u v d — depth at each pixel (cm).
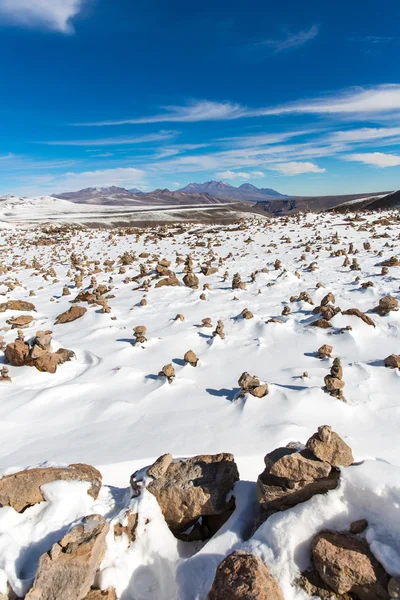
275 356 1030
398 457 582
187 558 427
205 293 1839
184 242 4147
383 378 845
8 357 1079
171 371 906
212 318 1438
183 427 701
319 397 751
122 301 1833
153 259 3066
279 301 1623
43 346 1053
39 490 474
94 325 1434
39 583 367
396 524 373
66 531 440
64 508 465
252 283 2003
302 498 425
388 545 359
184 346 1147
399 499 384
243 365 988
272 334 1199
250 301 1658
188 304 1669
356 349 1032
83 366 1068
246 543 406
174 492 462
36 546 427
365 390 801
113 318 1489
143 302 1695
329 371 895
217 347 1125
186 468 488
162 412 771
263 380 872
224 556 411
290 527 396
